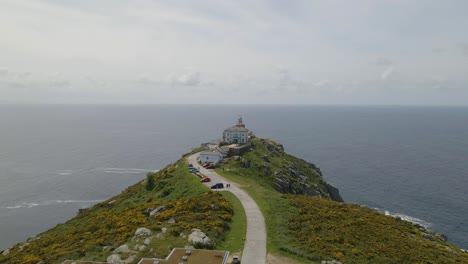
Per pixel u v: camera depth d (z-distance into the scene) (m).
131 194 91.94
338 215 59.66
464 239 107.19
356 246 47.53
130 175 195.88
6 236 119.12
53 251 48.50
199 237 45.94
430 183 172.25
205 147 144.12
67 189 168.75
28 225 127.88
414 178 182.88
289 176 121.25
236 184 84.50
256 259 42.84
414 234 57.78
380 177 186.62
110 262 39.66
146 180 95.38
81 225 65.69
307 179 133.12
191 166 104.12
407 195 153.62
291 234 51.28
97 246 45.88
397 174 192.50
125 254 41.56
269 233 51.62
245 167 110.56
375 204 142.38
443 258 47.66
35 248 54.44
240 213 60.81
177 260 38.44
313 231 51.97
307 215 58.97
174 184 88.38
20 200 153.00
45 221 131.25
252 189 78.94
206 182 86.56
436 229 114.81
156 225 51.50
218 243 47.12
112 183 179.12
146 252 41.84
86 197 157.50
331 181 179.38
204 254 40.28
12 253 56.12
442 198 148.00
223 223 53.25
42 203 149.50
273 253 44.72
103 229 54.50
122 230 51.09
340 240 48.97
